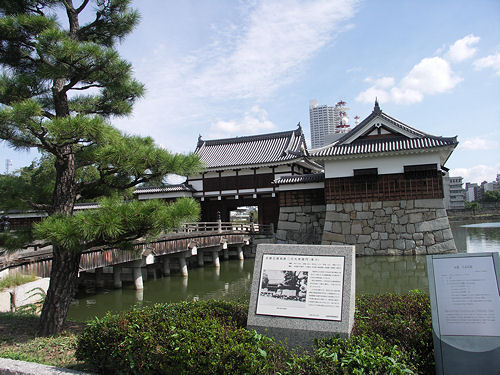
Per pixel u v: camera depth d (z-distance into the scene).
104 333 4.61
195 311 5.20
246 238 26.34
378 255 21.95
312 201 25.61
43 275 11.36
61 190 6.93
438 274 4.07
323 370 3.55
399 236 21.88
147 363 4.19
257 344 3.98
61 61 6.28
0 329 7.03
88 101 7.93
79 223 5.60
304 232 25.42
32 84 7.12
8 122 5.75
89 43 6.32
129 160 6.28
